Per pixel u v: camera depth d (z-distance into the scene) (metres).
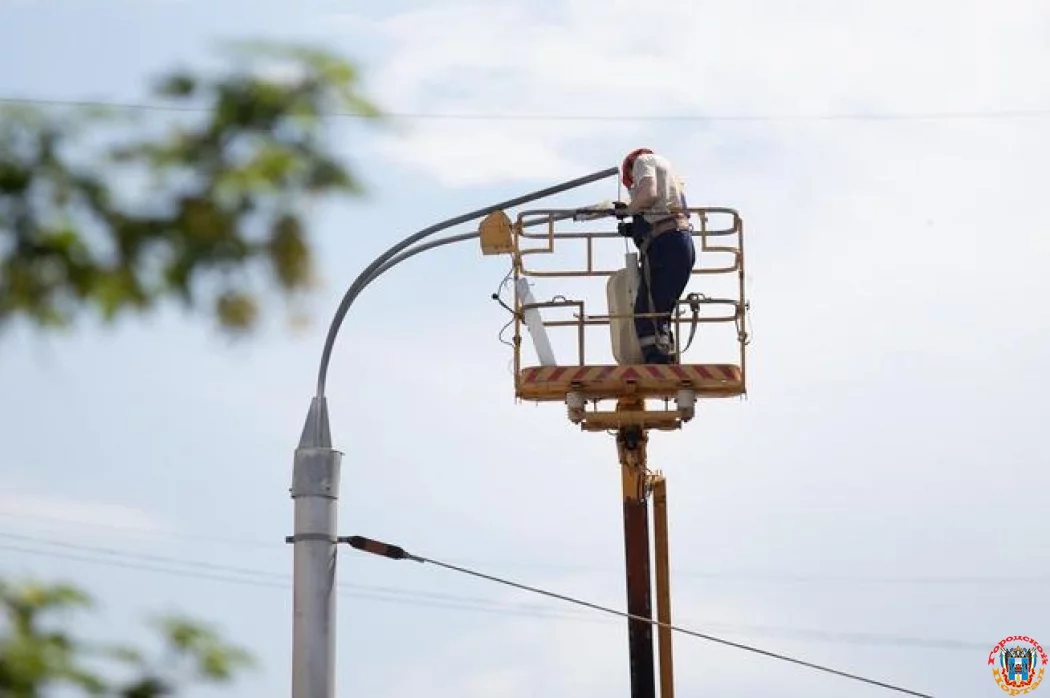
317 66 14.03
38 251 13.43
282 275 13.80
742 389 46.00
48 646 13.67
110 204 13.66
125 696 14.06
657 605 48.81
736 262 46.53
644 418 46.59
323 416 37.75
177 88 13.92
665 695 48.22
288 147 13.92
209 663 14.55
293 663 36.91
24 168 13.56
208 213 13.64
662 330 46.00
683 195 46.22
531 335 46.06
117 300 13.59
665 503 49.22
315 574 36.97
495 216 43.56
